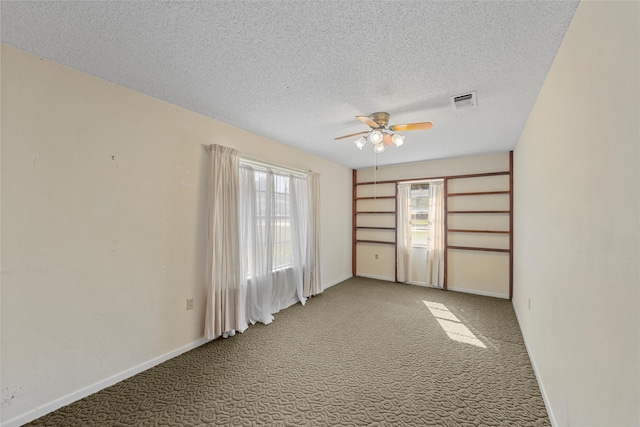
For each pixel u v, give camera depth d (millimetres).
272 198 3623
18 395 1679
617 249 973
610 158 1023
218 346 2732
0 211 1618
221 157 2814
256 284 3346
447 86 2133
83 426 1698
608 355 1039
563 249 1587
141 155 2283
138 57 1767
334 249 5148
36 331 1747
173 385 2113
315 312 3699
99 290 2031
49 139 1797
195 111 2678
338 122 2971
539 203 2240
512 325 3256
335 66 1857
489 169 4402
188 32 1517
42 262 1769
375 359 2504
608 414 1037
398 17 1388
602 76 1082
